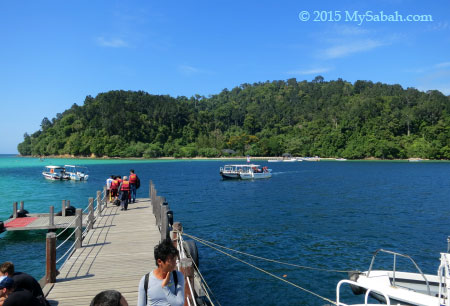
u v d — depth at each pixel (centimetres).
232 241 1783
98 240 1261
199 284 997
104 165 11950
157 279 361
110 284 827
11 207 2998
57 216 2048
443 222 2284
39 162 14188
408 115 16700
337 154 16675
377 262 1442
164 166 11269
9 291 467
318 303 1059
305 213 2638
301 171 8581
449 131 15112
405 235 1919
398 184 5122
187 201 3338
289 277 1272
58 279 859
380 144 15575
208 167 10556
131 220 1633
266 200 3397
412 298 834
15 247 1631
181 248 907
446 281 783
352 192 4094
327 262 1440
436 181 5644
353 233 1959
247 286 1191
